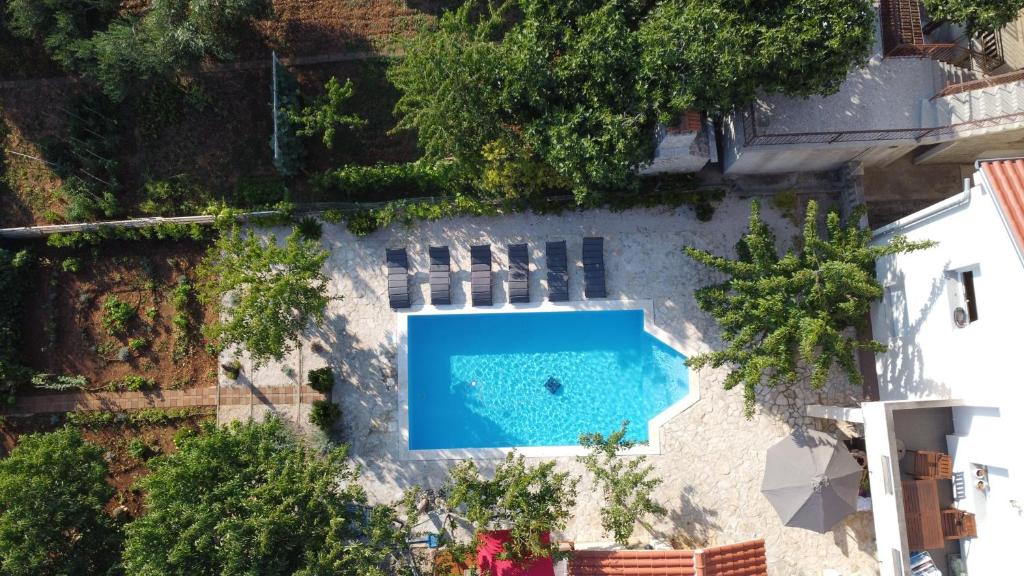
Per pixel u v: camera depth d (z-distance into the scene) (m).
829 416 17.89
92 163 20.25
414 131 20.59
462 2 20.84
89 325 20.48
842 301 16.25
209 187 20.62
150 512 16.61
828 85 15.82
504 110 17.34
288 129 19.38
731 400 19.58
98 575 16.92
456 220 20.41
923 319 16.50
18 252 20.11
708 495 19.31
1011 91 16.75
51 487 16.33
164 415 20.11
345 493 15.73
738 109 17.55
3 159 20.67
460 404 20.22
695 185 19.91
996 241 13.59
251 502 14.51
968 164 19.84
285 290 16.92
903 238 15.49
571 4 15.91
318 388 19.44
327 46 20.94
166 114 20.73
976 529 15.03
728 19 14.44
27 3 18.80
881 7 17.88
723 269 17.34
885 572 15.55
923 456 15.41
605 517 18.31
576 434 19.95
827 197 20.02
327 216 20.05
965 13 15.67
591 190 17.91
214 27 19.91
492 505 16.78
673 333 19.77
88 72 19.17
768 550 19.06
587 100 16.36
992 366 14.02
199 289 20.52
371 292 20.33
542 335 20.25
